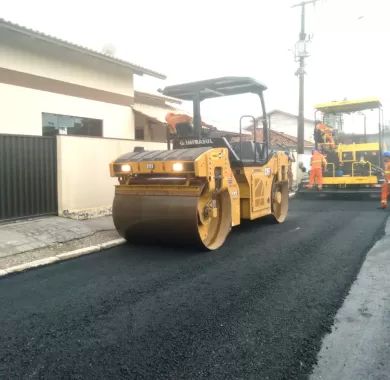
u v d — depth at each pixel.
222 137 7.85
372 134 15.45
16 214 8.55
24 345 3.59
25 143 8.70
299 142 19.36
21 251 6.77
